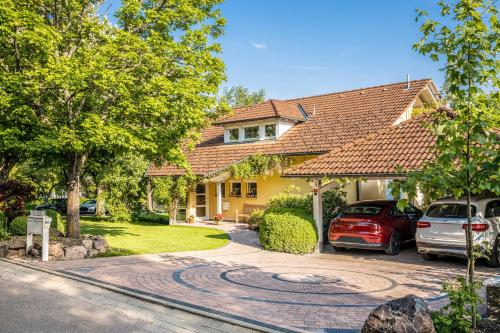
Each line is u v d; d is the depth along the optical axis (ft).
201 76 51.75
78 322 22.39
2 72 42.86
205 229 75.25
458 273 36.91
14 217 56.70
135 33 50.67
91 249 44.86
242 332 20.89
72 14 48.26
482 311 24.34
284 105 86.79
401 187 19.48
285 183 80.43
